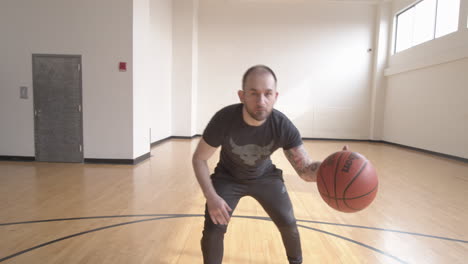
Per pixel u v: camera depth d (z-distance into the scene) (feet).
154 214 9.42
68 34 16.97
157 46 26.71
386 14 31.81
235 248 7.23
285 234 5.23
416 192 12.79
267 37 32.91
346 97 33.30
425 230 8.61
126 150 17.39
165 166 17.03
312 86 33.22
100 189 12.14
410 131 27.91
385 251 7.24
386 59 32.27
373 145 30.50
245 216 9.38
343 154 4.32
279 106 33.53
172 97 31.68
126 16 16.83
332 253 7.08
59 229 8.13
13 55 17.12
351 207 4.16
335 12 32.58
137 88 17.79
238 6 32.76
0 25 17.06
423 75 26.08
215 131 4.51
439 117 23.91
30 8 16.92
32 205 10.06
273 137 4.62
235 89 33.40
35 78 17.12
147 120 19.47
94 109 17.21
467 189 13.39
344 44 32.78
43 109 17.25
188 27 31.19
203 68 33.40
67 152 17.44
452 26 22.84
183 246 7.25
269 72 3.87
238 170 5.01
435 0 24.89
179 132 31.91
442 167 18.75
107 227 8.32
